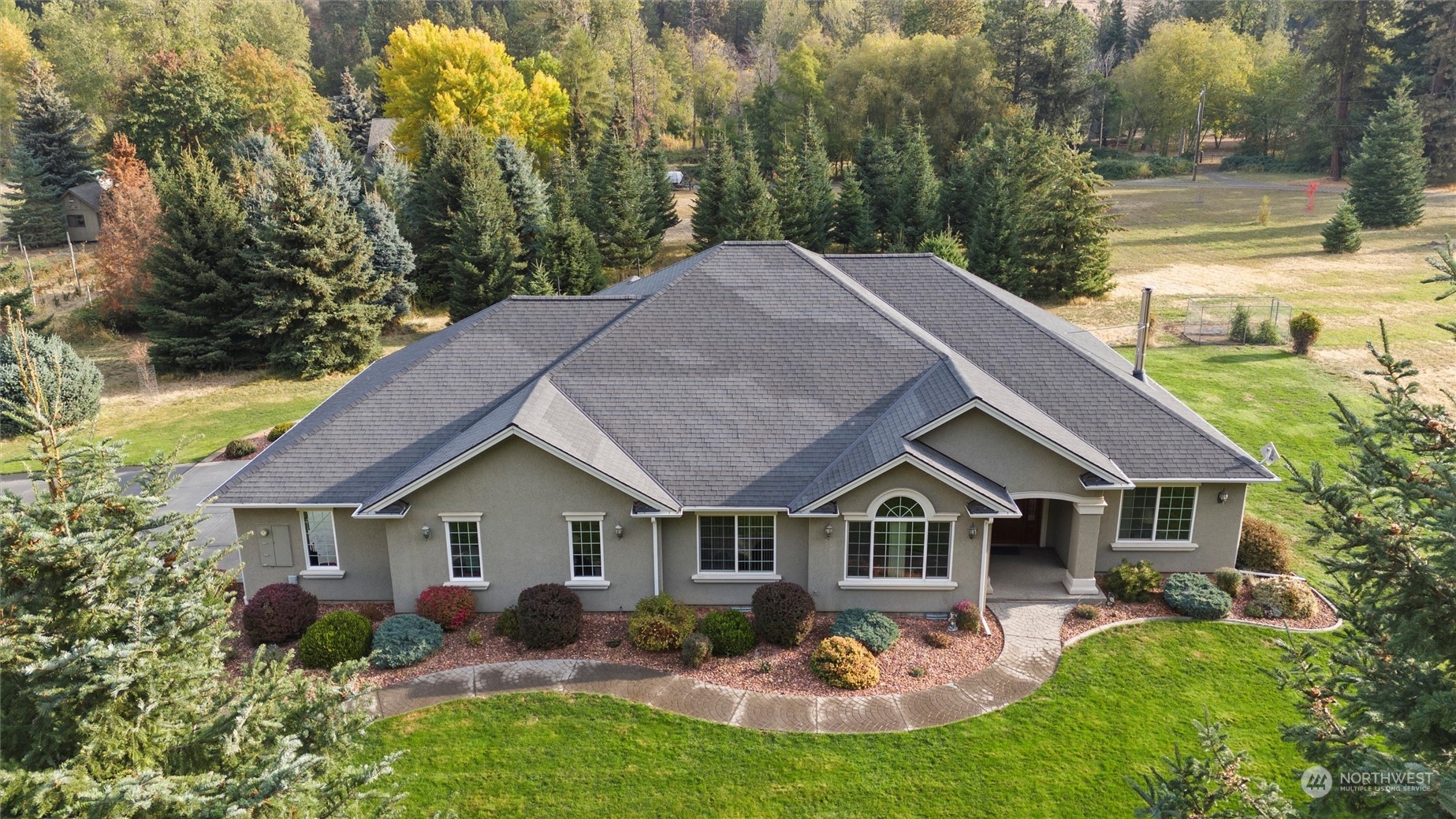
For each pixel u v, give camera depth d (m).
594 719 19.20
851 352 25.52
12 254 75.00
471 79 77.75
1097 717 18.98
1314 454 33.06
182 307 48.41
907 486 21.94
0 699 9.48
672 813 16.66
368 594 24.41
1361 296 54.09
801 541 23.25
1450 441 10.74
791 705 19.56
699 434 23.91
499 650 21.77
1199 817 10.91
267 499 23.17
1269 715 18.97
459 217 53.78
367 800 14.59
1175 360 43.78
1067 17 96.31
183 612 10.48
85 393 39.81
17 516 9.78
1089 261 56.31
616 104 72.12
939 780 17.27
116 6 106.50
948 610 23.08
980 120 87.12
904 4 136.38
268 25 118.06
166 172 57.38
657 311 26.47
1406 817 9.06
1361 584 11.25
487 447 21.80
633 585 23.31
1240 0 135.00
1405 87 69.62
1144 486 24.03
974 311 28.28
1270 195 86.81
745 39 158.00
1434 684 10.58
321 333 48.22
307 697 11.98
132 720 10.29
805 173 66.69
